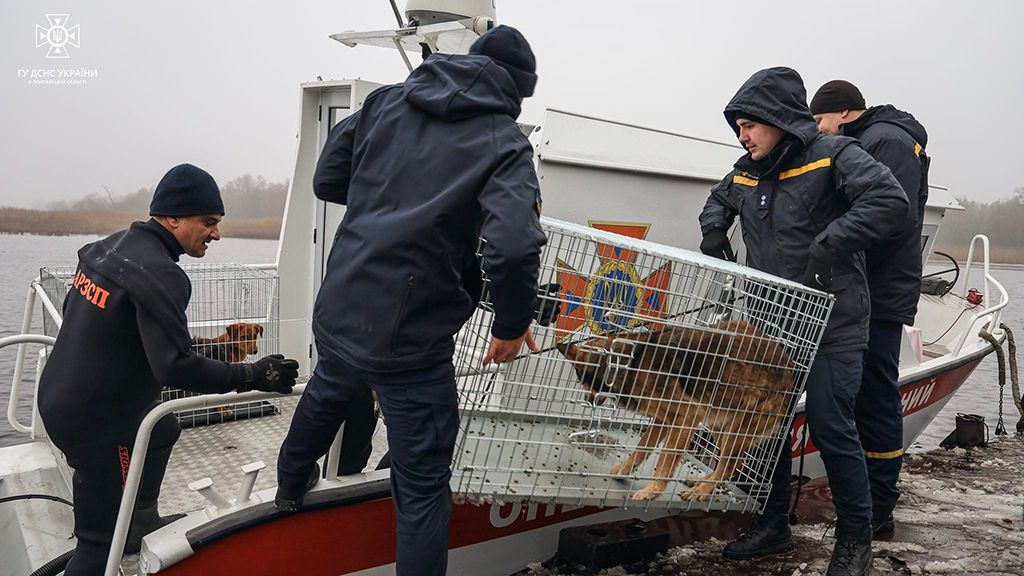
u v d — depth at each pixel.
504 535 3.16
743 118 3.03
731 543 3.49
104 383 2.51
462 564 3.05
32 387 7.31
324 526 2.56
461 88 2.01
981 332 6.39
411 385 2.06
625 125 3.94
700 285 3.09
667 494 2.91
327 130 4.53
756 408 2.92
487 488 2.58
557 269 2.59
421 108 2.04
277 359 2.57
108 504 2.66
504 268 1.87
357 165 2.16
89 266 2.54
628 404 2.81
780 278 2.89
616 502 2.78
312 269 4.71
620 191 3.83
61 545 3.05
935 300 7.09
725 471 2.96
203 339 4.05
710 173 4.29
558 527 3.38
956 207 6.26
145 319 2.38
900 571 3.42
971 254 7.30
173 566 2.28
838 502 3.06
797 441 4.36
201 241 2.68
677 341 2.77
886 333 3.61
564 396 2.90
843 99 3.77
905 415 5.11
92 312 2.48
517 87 2.14
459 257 2.05
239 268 4.45
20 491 3.45
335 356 2.15
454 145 1.98
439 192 1.97
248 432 3.95
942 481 4.92
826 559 3.45
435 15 3.82
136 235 2.57
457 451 2.63
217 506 2.41
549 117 3.58
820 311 2.95
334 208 4.62
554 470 2.78
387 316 1.98
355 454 2.82
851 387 3.00
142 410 2.65
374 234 2.00
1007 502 4.48
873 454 3.73
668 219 4.10
